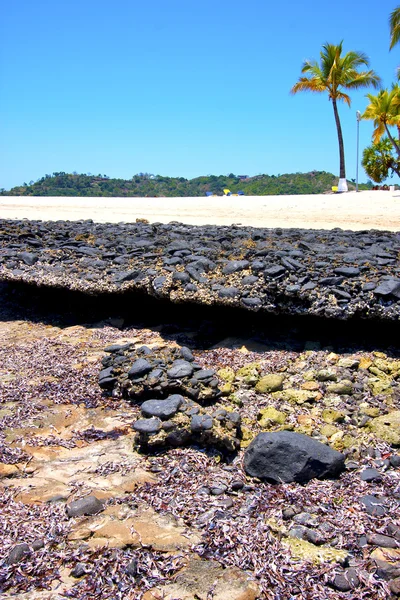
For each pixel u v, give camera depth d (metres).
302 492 2.26
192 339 3.92
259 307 3.62
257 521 2.10
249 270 3.92
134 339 4.05
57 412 3.11
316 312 3.48
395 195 13.24
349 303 3.43
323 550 1.92
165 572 1.83
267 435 2.43
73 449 2.73
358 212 9.70
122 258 4.70
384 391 3.01
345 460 2.52
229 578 1.80
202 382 2.95
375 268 3.81
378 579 1.79
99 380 3.23
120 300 4.50
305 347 3.54
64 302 4.89
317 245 4.56
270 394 3.11
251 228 6.29
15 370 3.73
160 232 5.88
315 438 2.69
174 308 4.25
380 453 2.55
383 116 16.69
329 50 19.09
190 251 4.58
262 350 3.60
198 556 1.92
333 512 2.14
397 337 3.49
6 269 4.99
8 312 5.04
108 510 2.19
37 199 15.02
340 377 3.15
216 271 4.04
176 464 2.50
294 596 1.73
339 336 3.60
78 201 14.12
